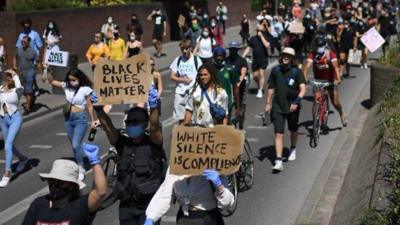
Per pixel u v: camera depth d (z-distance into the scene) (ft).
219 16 139.13
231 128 20.90
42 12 85.61
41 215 17.35
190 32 97.55
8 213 32.96
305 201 34.12
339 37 77.71
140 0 119.55
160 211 20.98
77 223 17.25
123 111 61.41
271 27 101.30
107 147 46.60
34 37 68.74
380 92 57.36
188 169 20.97
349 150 44.83
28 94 60.18
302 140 48.03
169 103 64.44
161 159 23.15
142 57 23.49
